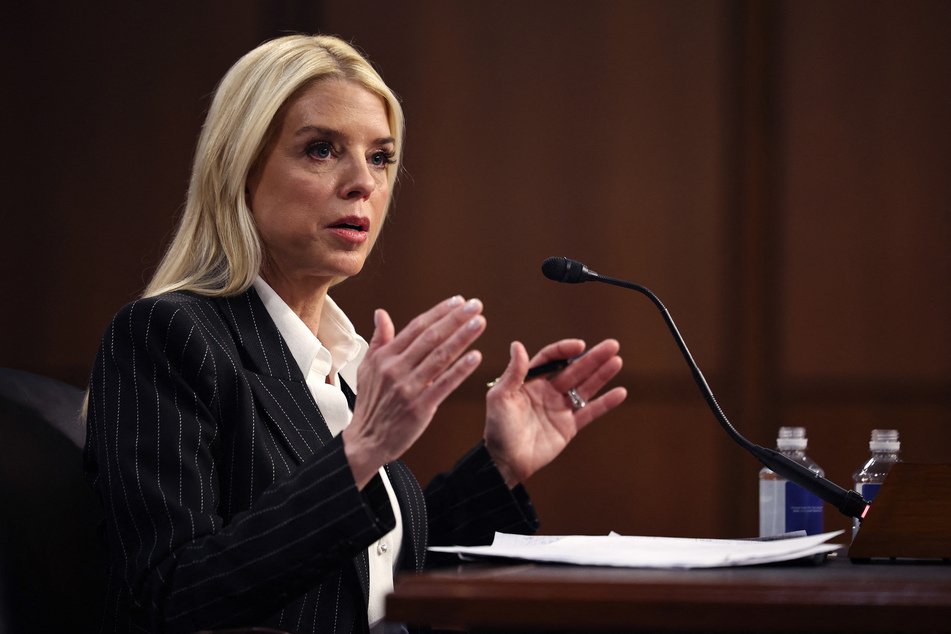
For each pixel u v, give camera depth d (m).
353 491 3.41
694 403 11.27
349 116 4.83
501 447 4.34
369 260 11.70
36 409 4.53
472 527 4.45
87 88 11.93
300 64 4.81
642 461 11.31
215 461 4.14
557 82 11.63
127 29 11.96
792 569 3.15
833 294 11.20
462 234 11.65
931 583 2.46
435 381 3.39
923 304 11.09
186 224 4.92
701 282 11.35
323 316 5.25
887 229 11.17
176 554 3.62
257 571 3.43
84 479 4.53
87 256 11.85
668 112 11.49
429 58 11.77
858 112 11.26
